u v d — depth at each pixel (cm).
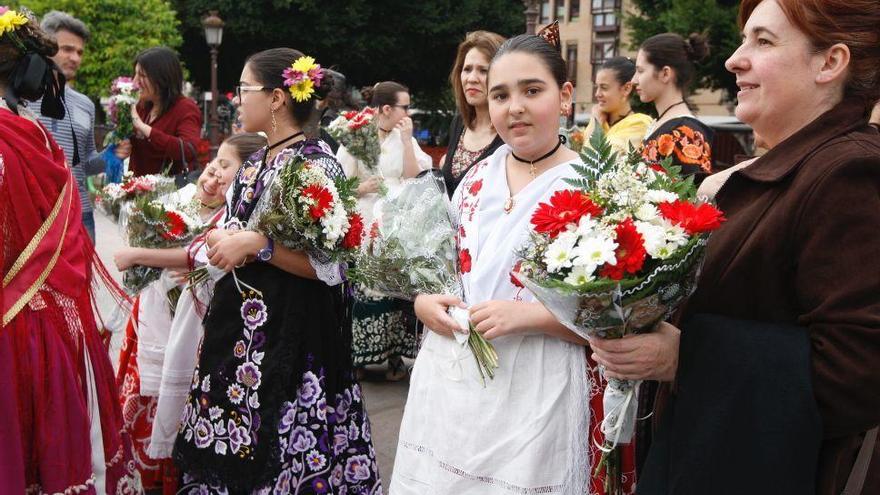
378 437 392
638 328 157
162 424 289
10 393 212
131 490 257
